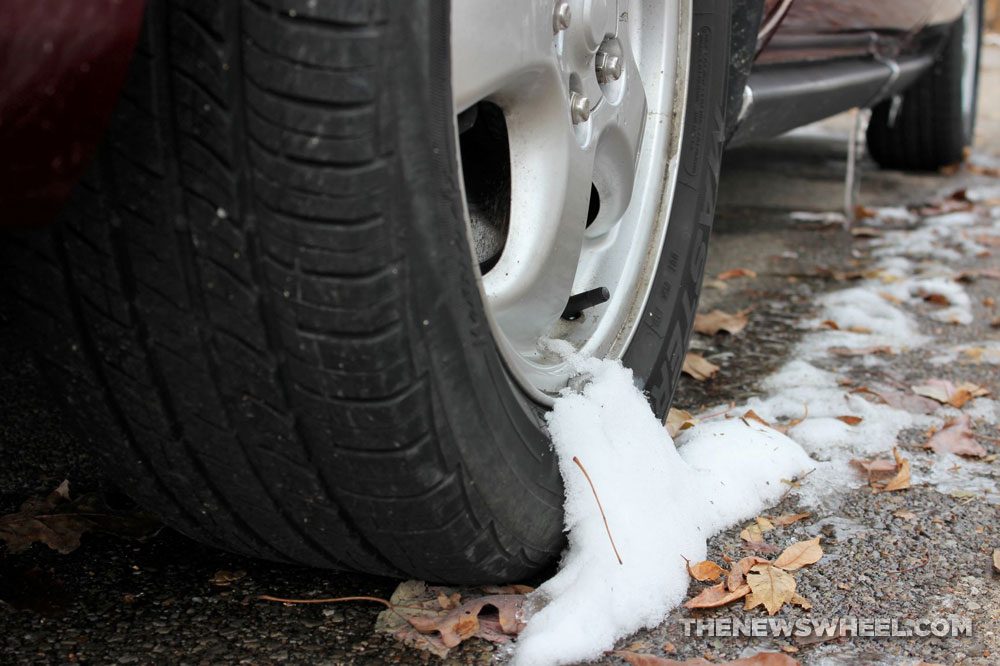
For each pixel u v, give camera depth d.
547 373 1.58
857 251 3.76
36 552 1.58
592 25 1.53
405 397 1.17
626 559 1.48
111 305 1.17
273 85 1.06
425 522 1.28
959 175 5.32
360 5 1.05
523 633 1.38
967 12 4.82
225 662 1.33
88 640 1.36
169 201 1.11
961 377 2.54
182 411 1.23
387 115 1.08
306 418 1.20
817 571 1.60
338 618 1.45
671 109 1.90
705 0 1.95
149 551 1.60
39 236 1.15
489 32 1.31
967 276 3.38
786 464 1.92
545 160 1.51
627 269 1.83
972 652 1.38
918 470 1.99
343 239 1.09
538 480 1.43
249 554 1.49
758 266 3.53
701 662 1.33
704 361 2.54
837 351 2.70
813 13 2.94
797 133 6.37
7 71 0.90
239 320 1.15
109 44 0.94
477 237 1.57
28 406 2.09
